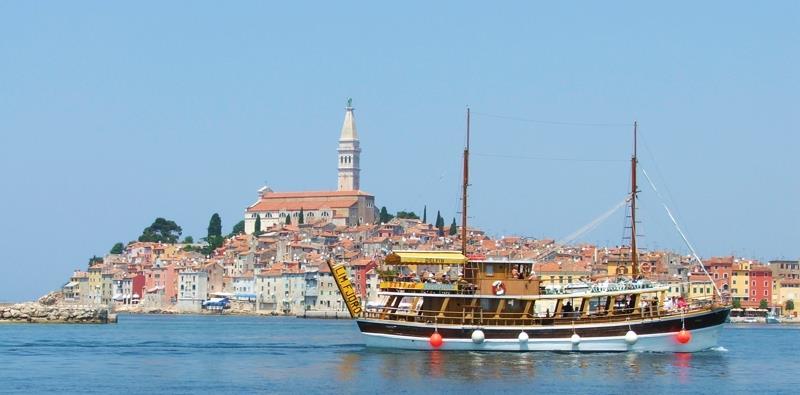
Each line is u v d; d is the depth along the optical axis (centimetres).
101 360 19512
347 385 15475
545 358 18062
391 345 19250
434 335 18862
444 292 18862
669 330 18725
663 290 18875
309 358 19688
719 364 18275
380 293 19312
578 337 18550
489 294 18762
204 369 17800
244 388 15362
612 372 16688
